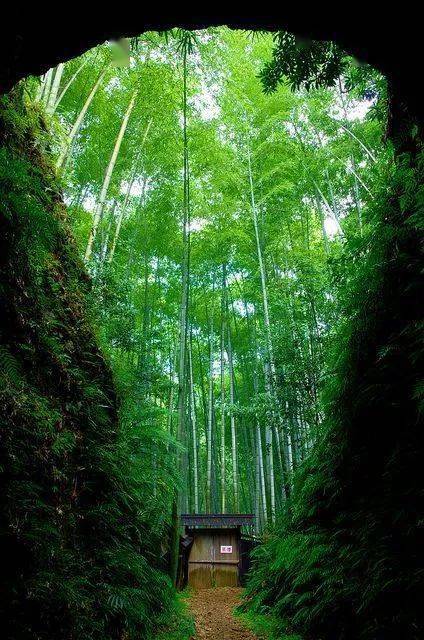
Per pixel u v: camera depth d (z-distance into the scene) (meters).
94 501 3.49
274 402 7.96
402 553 2.91
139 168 10.98
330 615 3.60
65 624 2.45
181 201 12.06
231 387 14.35
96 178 9.90
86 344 4.16
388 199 3.92
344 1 2.56
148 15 2.63
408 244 3.62
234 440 13.66
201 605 7.32
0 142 3.44
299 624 4.18
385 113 4.62
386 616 2.86
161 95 8.60
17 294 2.94
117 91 9.38
